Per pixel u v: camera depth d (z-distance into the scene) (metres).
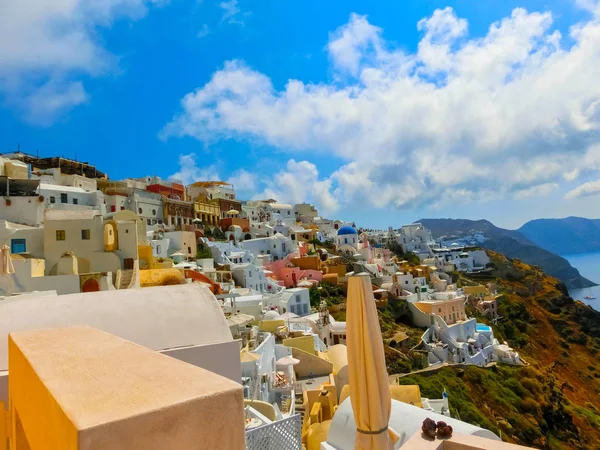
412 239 142.62
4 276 25.38
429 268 107.31
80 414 2.65
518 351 80.69
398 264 114.12
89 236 33.78
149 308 11.65
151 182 82.38
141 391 3.13
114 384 3.35
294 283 74.44
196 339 11.22
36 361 4.25
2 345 9.41
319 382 31.30
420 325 67.75
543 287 121.56
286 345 36.22
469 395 49.72
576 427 53.16
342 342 48.31
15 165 50.69
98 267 33.69
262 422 13.40
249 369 23.78
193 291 12.88
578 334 97.19
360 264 89.19
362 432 7.46
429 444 8.05
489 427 43.94
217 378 3.49
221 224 87.88
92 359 4.27
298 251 86.62
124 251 35.31
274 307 54.56
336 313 64.31
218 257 66.00
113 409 2.75
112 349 4.79
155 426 2.73
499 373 59.34
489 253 139.50
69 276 27.75
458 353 60.53
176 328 11.30
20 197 38.25
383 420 7.46
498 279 124.44
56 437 2.90
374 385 7.39
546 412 53.25
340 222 146.38
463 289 102.00
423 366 54.78
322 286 73.00
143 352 4.57
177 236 63.03
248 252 73.62
